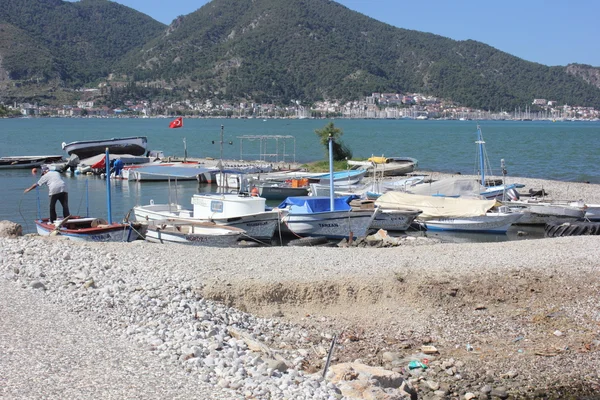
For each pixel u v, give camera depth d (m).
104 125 198.88
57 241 20.31
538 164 65.25
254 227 27.09
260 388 9.78
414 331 14.77
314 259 19.00
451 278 17.28
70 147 60.88
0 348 10.88
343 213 27.80
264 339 13.80
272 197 40.84
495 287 17.00
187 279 16.34
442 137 129.25
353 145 100.25
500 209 30.72
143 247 20.03
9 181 48.41
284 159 68.06
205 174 48.75
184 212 28.69
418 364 12.96
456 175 51.12
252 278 16.53
